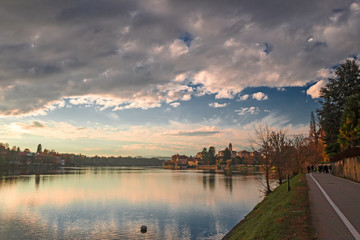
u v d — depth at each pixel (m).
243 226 17.81
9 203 50.28
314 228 9.09
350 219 10.12
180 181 101.25
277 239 8.77
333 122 54.66
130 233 30.23
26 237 28.98
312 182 25.83
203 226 32.75
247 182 91.12
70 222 35.19
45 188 75.56
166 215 38.84
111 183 92.94
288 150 45.47
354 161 28.66
